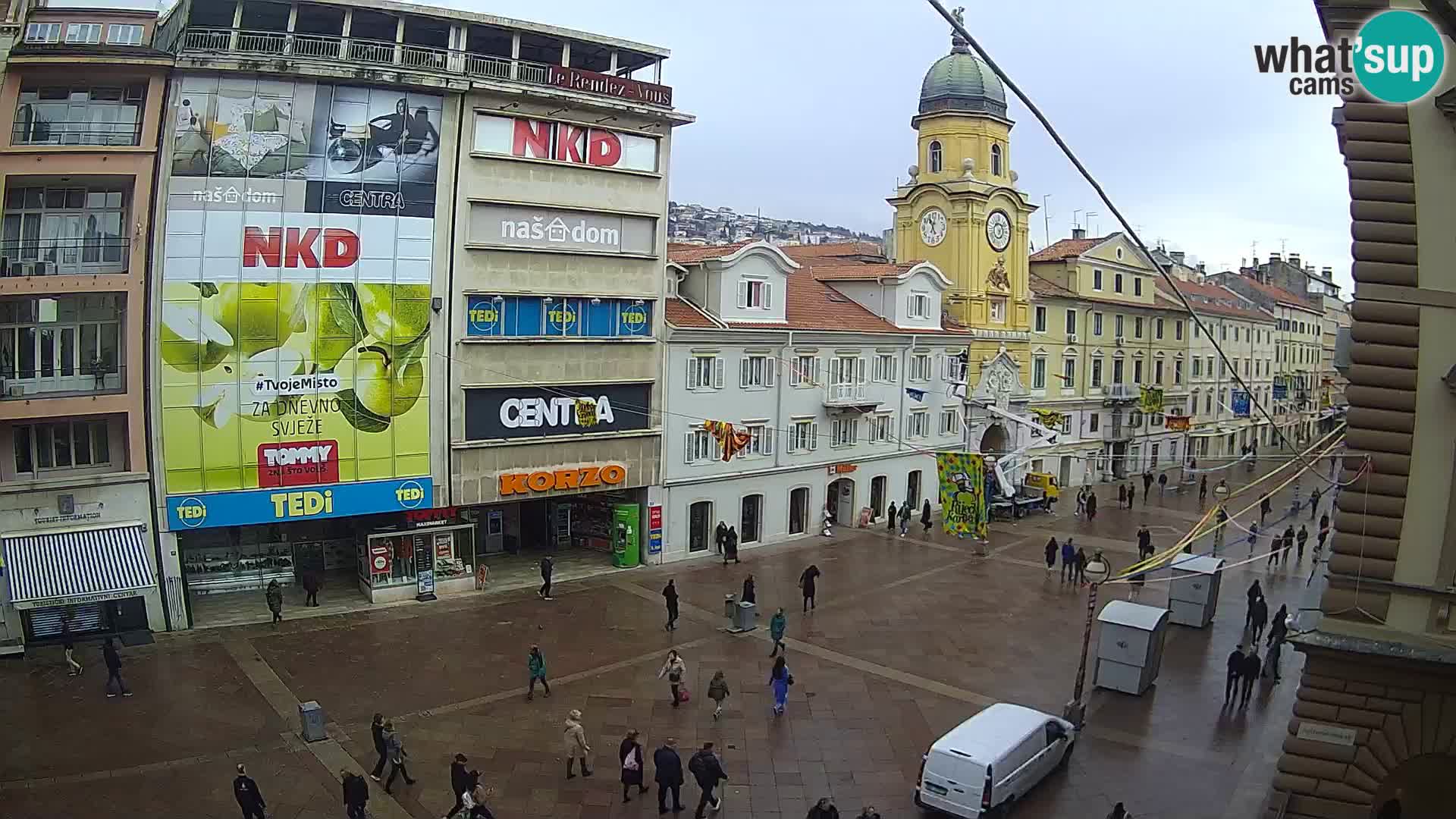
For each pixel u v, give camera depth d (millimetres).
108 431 33219
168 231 32469
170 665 29828
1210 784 23188
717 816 21391
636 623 34844
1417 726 17891
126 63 31484
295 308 34281
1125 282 74812
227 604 35875
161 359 32531
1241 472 79688
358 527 37938
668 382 43062
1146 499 64188
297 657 30672
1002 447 63500
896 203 63500
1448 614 17688
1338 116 19453
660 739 25250
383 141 35406
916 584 41125
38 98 31828
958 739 21594
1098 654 29406
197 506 33281
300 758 23891
